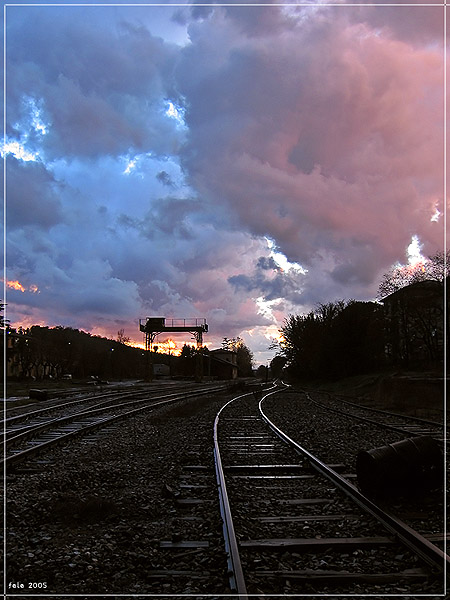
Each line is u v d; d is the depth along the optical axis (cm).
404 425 1678
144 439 1406
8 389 4500
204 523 622
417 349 4725
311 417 1972
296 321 6506
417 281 4056
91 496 717
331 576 461
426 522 619
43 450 1199
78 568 503
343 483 759
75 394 3806
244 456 1087
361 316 4900
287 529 590
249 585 446
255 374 17288
